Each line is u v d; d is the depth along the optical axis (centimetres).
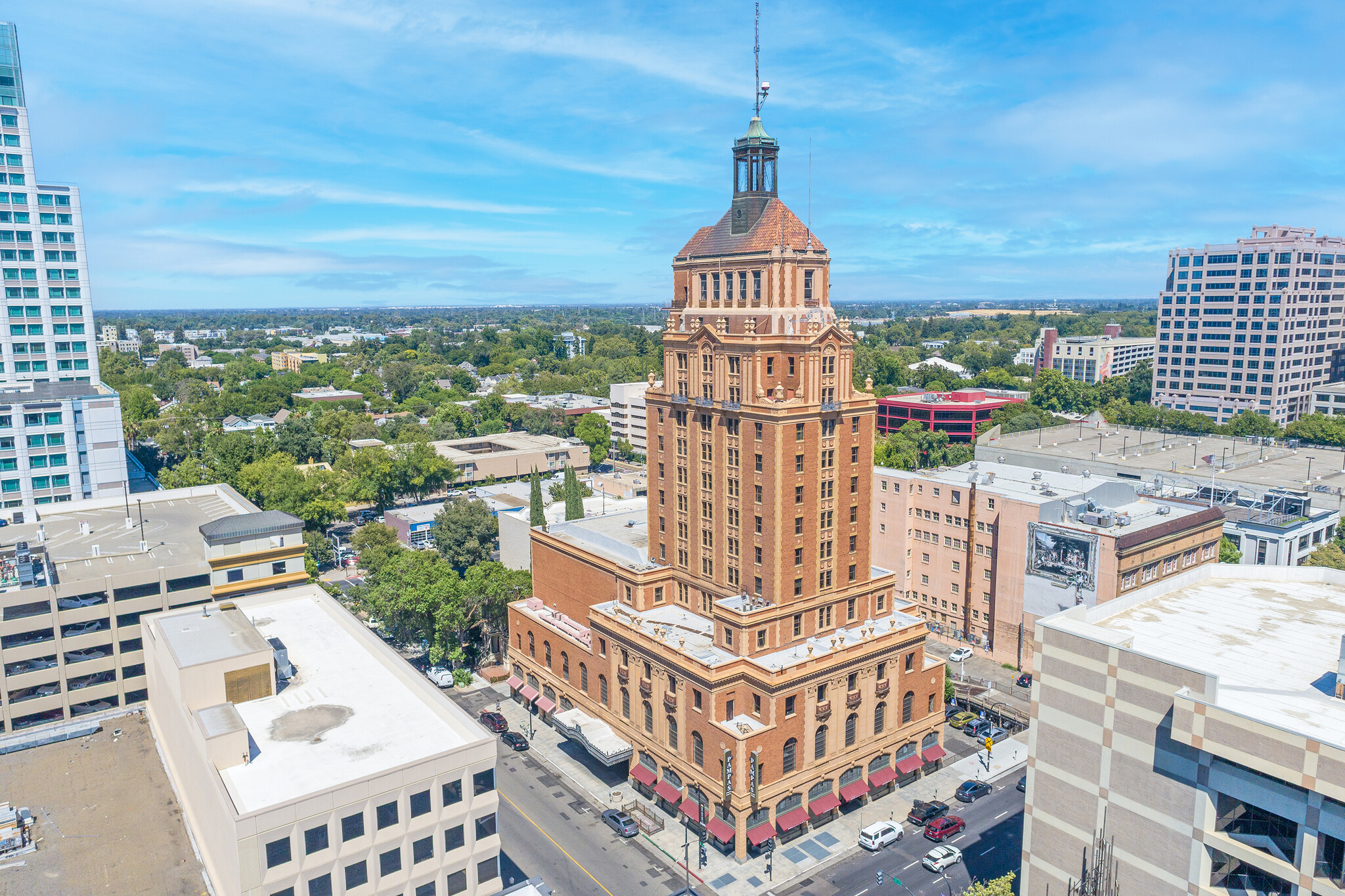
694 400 10281
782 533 9444
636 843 9094
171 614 9019
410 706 7944
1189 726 5475
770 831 8881
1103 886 6247
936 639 14475
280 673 8494
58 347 18512
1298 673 6238
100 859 6850
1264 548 14400
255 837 5950
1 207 17525
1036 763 6662
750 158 10088
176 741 7806
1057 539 12362
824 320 9812
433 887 6900
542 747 11125
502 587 13038
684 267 10775
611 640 10406
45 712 9775
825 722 9388
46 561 10206
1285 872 5219
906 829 9344
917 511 14862
